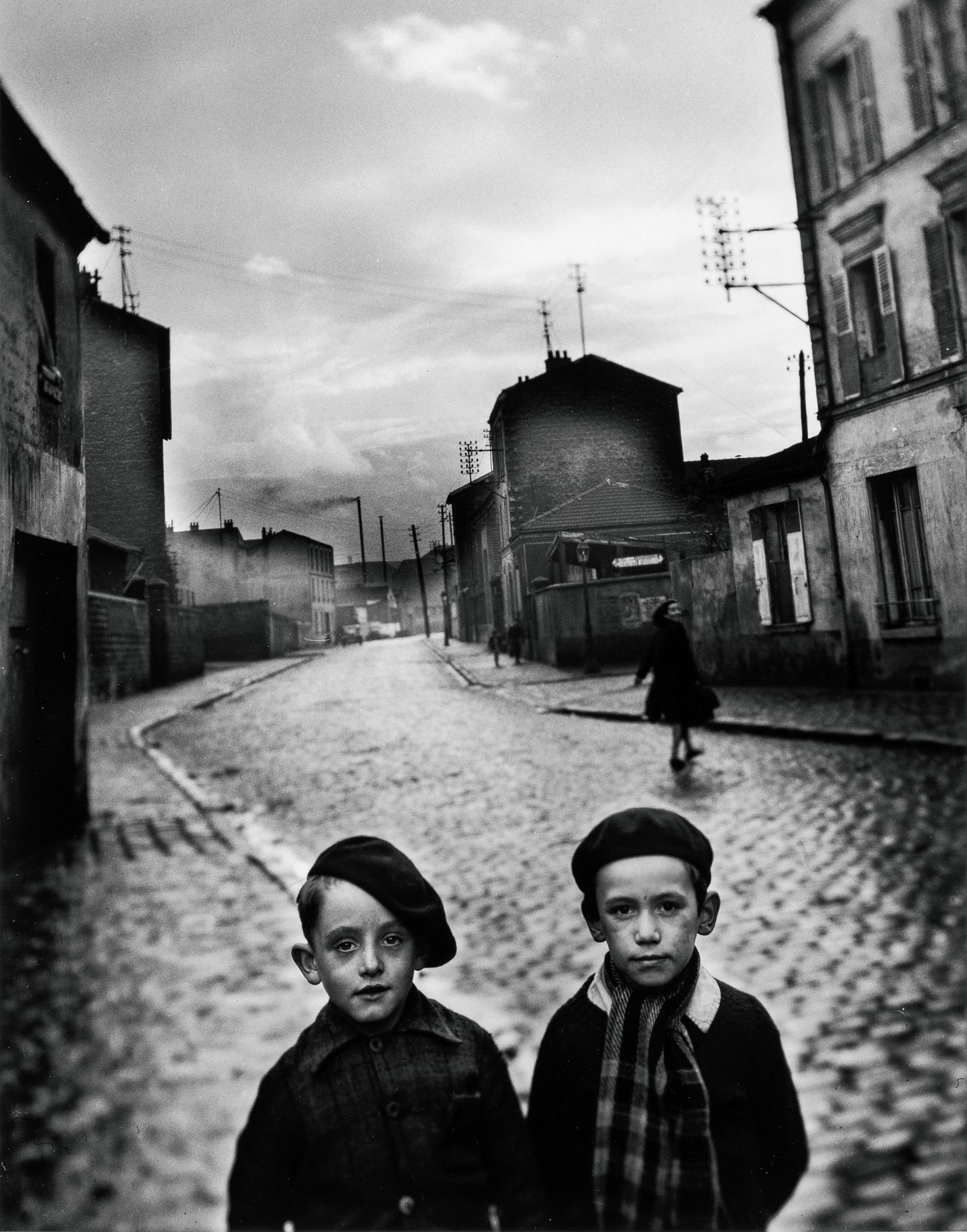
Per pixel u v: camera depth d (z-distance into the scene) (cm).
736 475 1380
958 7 886
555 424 2481
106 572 1712
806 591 1287
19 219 638
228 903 500
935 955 346
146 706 1666
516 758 978
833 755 813
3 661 593
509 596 2739
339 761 1043
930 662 1088
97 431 874
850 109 970
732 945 384
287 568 3591
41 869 589
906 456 1058
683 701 810
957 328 947
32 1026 334
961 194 900
